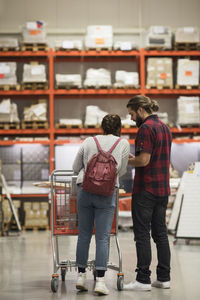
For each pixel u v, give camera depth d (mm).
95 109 12328
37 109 12148
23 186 12281
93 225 4711
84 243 4625
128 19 13258
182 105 12281
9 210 11414
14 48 12188
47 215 11914
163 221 4738
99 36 12305
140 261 4625
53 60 12812
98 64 13219
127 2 13258
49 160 12328
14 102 12945
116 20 13219
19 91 12188
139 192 4633
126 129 12344
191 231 8289
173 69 13055
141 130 4621
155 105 4816
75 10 13164
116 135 4801
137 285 4637
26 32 12148
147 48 12430
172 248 7910
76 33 13133
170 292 4566
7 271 5781
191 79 12422
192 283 5000
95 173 4418
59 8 13125
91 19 13188
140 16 13227
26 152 12672
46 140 12086
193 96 13000
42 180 12508
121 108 13141
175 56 13031
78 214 4656
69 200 4859
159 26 12695
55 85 12453
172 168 12383
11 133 12102
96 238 4539
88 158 4617
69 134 12891
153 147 4641
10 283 5066
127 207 11227
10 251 7609
